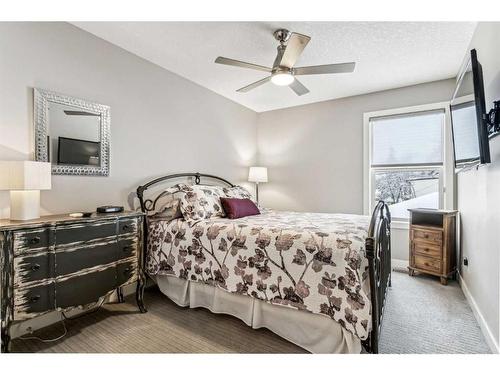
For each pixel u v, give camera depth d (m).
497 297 1.76
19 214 1.81
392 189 3.81
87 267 1.96
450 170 3.36
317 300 1.76
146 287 2.95
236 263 2.15
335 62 2.90
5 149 1.95
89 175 2.46
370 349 1.61
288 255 1.91
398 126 3.72
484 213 2.09
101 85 2.54
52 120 2.20
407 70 3.12
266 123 4.80
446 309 2.41
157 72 3.08
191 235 2.44
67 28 2.30
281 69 2.32
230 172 4.25
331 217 2.88
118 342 1.92
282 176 4.64
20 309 1.62
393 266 3.72
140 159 2.91
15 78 2.00
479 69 1.77
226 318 2.27
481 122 1.74
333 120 4.17
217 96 3.96
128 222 2.27
